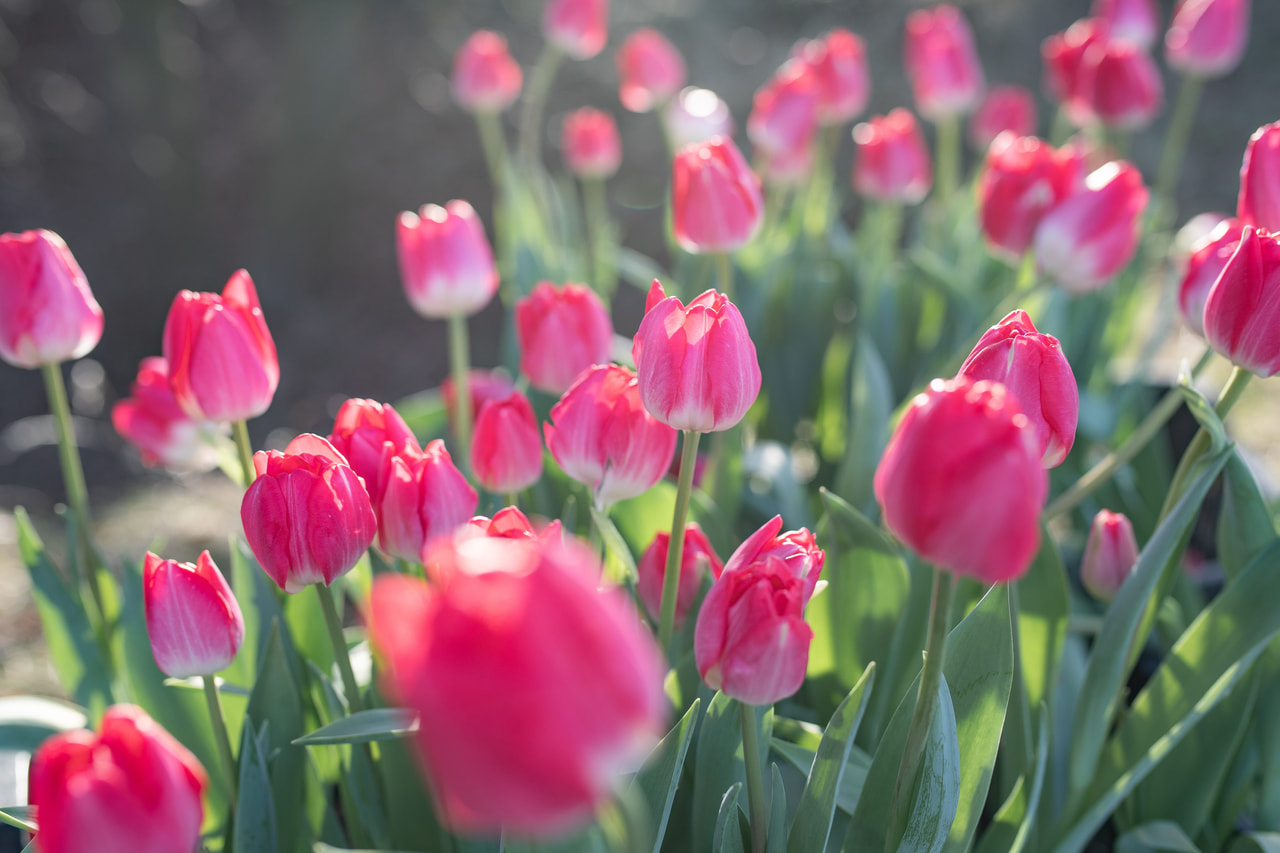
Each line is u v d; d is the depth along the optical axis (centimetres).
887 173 153
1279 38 460
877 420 128
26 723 121
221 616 101
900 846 100
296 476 99
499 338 335
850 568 114
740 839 101
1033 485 89
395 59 409
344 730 98
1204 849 120
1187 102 176
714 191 119
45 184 363
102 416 284
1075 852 112
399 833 110
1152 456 140
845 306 165
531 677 62
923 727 97
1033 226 134
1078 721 111
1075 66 160
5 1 393
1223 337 105
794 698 121
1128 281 169
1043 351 98
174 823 89
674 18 474
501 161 178
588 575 66
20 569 182
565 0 175
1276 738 114
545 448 127
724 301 99
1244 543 111
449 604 63
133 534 203
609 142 186
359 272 363
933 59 176
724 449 127
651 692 69
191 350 107
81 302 113
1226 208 362
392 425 105
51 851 88
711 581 108
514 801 66
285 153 372
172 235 362
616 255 163
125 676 119
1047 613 113
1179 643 111
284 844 110
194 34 398
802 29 478
